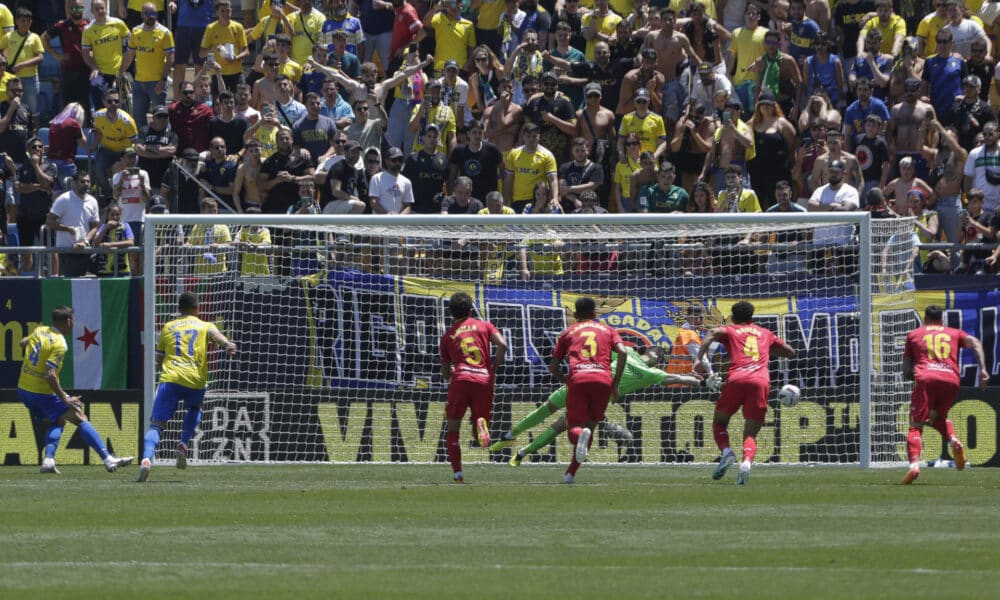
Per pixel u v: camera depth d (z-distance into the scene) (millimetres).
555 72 83562
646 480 53062
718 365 66250
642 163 76188
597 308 67938
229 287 67938
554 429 58875
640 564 30266
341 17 87562
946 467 62625
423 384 67375
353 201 74188
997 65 80500
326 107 81500
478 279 68562
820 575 28547
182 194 76438
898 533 35406
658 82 80938
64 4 94375
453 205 73750
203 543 33875
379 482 52250
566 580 28062
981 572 28859
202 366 53781
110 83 87312
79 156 88062
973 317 67125
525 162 76438
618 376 51375
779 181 76688
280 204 75625
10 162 80312
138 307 68875
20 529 36688
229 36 88438
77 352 69188
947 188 75750
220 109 79938
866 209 75812
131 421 64938
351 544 33656
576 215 62156
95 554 32000
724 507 42000
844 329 66188
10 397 65125
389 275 68062
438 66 85938
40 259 72688
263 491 47750
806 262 66938
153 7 86188
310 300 67750
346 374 67438
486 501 43969
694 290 67625
